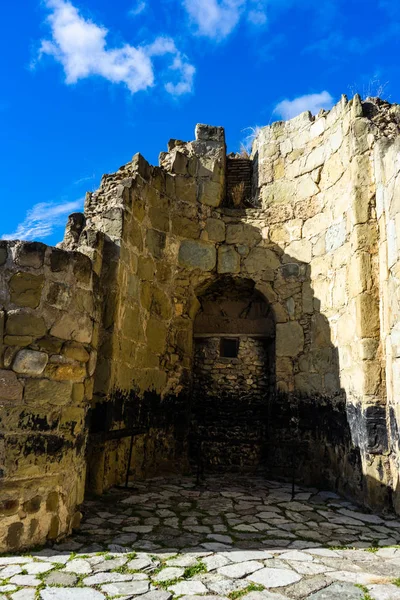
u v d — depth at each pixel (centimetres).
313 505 500
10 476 323
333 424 594
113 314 545
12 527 321
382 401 503
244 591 265
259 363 746
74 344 371
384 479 479
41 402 344
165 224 700
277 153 762
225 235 738
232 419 731
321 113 702
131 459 586
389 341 491
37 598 252
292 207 722
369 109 605
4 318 336
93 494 498
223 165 780
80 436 377
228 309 770
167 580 279
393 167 498
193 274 718
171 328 693
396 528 416
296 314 687
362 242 552
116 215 584
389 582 281
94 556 318
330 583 279
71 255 376
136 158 647
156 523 406
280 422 672
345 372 572
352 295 563
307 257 690
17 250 348
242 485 602
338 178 634
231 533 385
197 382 746
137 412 602
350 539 378
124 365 573
